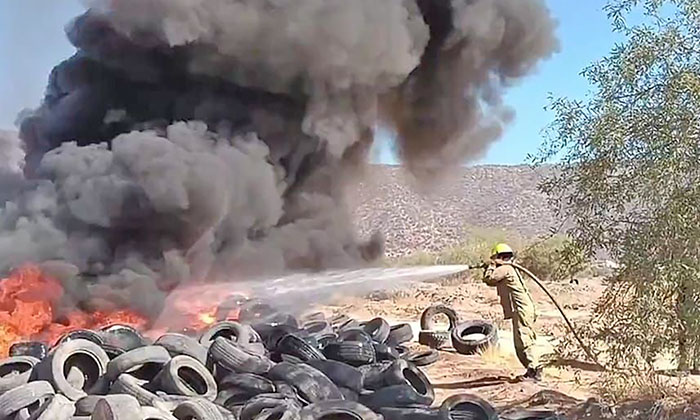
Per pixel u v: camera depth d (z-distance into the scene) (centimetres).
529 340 1127
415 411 804
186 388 782
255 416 750
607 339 853
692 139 798
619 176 833
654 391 876
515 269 1147
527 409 943
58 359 799
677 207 794
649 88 832
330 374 888
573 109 862
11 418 739
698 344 812
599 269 897
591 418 880
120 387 743
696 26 831
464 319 1802
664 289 802
